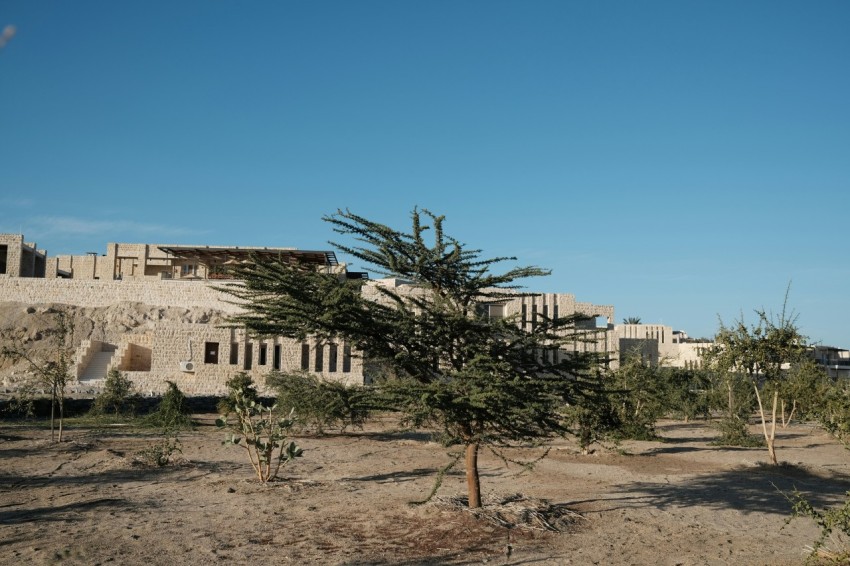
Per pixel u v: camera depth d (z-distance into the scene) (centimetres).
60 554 950
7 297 6800
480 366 1124
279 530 1146
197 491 1519
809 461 2370
